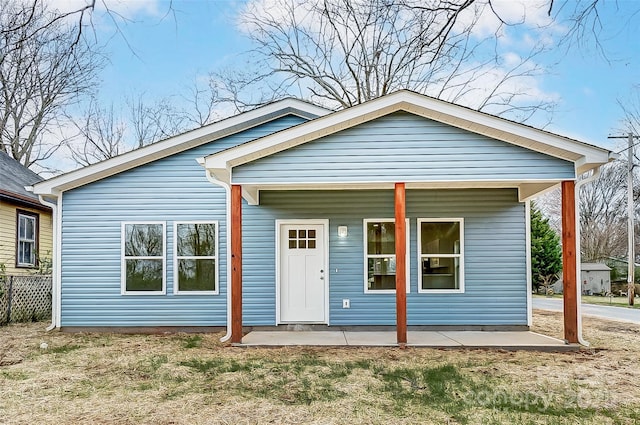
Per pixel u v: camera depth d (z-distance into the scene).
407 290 9.66
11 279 11.18
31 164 22.12
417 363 6.73
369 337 8.73
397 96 7.75
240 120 10.05
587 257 35.16
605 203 34.91
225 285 9.84
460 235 9.74
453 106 7.68
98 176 9.92
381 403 4.96
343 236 9.81
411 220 9.77
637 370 6.38
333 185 8.45
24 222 13.46
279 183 7.94
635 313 15.66
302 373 6.15
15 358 7.16
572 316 7.82
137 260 9.89
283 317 9.77
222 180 8.89
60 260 9.87
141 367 6.51
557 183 8.26
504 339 8.42
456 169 7.86
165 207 9.96
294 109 10.21
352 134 7.97
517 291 9.66
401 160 7.91
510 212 9.75
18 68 9.34
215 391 5.38
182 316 9.79
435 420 4.49
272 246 9.84
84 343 8.40
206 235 9.95
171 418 4.53
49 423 4.39
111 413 4.66
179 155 10.06
